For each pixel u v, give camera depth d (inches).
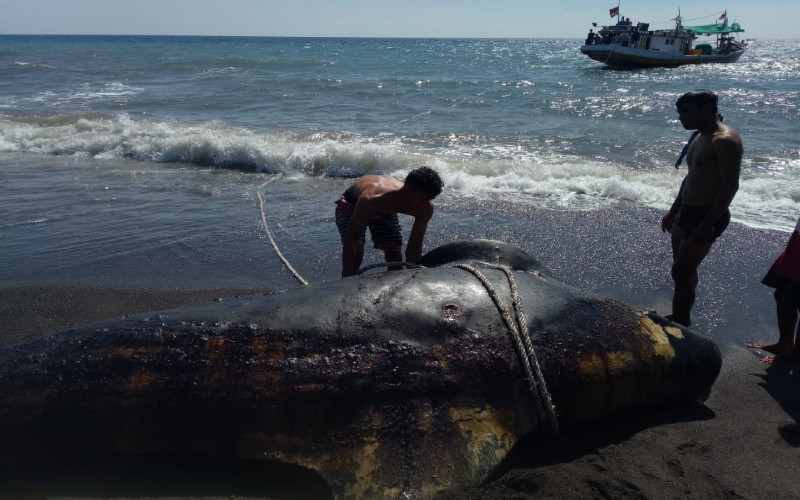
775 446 129.5
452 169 382.6
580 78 1177.4
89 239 269.9
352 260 172.7
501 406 123.2
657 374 138.5
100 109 705.6
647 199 325.4
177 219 297.7
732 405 147.2
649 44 1496.1
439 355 123.3
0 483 115.1
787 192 328.5
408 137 523.2
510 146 484.7
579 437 131.4
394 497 110.1
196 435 116.9
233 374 118.6
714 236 172.7
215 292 214.5
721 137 164.4
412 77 1125.1
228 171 409.1
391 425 116.3
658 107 721.6
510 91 890.7
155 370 120.1
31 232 279.1
